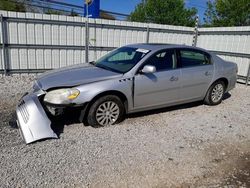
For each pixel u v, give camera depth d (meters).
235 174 3.20
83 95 4.04
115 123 4.55
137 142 3.91
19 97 6.23
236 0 21.44
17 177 2.89
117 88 4.30
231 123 4.98
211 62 5.71
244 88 8.79
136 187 2.85
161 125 4.67
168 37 11.29
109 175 3.04
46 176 2.94
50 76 4.54
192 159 3.50
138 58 4.74
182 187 2.89
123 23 10.20
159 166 3.28
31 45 8.88
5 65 8.63
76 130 4.21
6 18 8.27
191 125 4.76
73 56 9.71
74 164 3.22
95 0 13.05
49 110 4.04
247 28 9.25
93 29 9.73
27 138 3.62
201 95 5.70
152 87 4.71
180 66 5.13
